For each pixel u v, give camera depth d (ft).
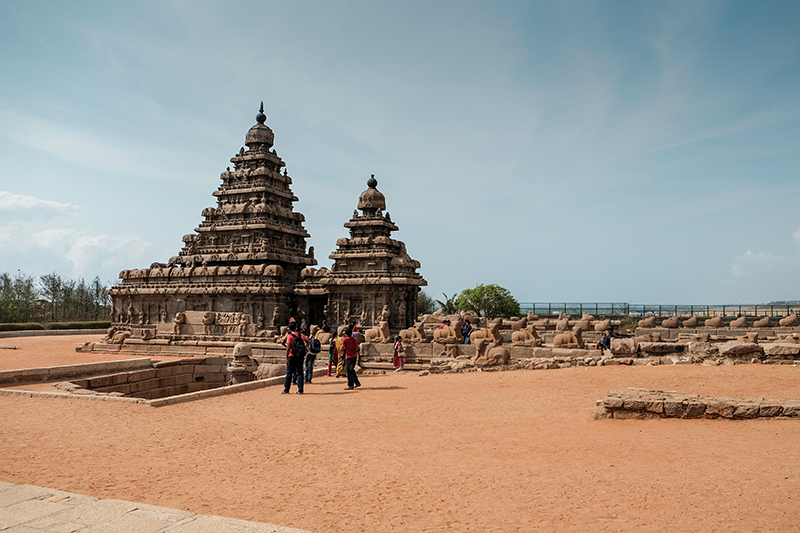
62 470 37.14
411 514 28.02
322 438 45.16
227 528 24.35
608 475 32.83
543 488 31.07
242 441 44.91
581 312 231.50
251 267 156.76
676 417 46.62
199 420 54.03
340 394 70.33
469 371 87.40
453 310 255.09
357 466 36.83
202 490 32.65
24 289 275.18
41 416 56.29
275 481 34.09
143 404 63.10
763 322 140.67
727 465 33.63
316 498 30.78
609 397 48.93
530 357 94.38
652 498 28.78
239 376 103.81
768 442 38.42
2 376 85.66
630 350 84.07
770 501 27.55
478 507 28.66
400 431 46.91
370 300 152.66
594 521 26.30
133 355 145.79
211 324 149.59
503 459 37.22
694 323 144.05
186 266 170.91
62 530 24.16
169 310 164.96
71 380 97.81
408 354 107.45
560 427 45.83
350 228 164.86
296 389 76.54
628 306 232.53
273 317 153.48
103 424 52.39
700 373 69.41
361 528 26.45
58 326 231.50
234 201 177.47
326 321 154.81
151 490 32.78
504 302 228.02
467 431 45.98
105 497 31.63
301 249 185.57
